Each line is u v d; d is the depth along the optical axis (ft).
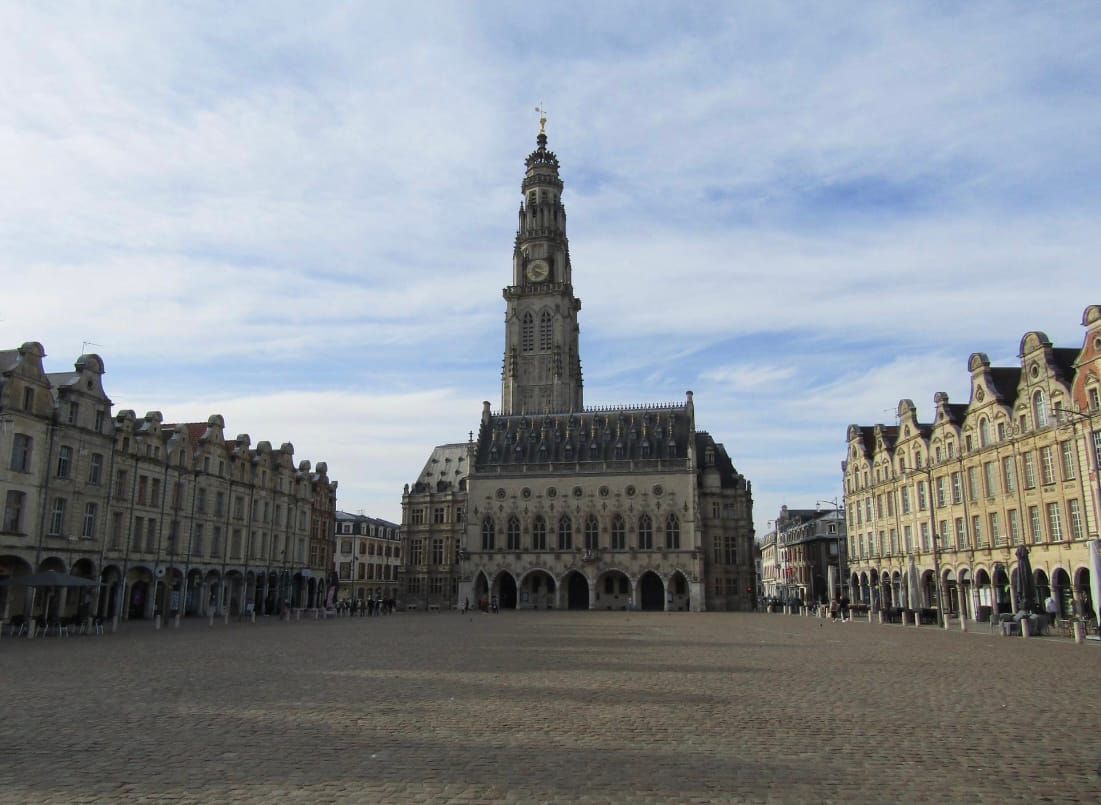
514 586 399.03
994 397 222.69
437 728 57.88
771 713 64.75
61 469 193.88
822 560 450.71
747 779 44.34
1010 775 45.42
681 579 375.86
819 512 507.30
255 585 286.46
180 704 68.39
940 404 255.29
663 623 228.84
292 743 52.75
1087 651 126.00
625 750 51.03
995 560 221.46
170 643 140.67
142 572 226.17
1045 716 63.72
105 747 51.34
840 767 47.03
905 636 164.45
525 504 387.75
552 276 479.41
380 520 532.32
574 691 77.46
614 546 377.50
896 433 313.12
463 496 434.30
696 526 369.30
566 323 475.31
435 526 437.58
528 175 497.05
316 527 337.31
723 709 66.64
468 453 414.00
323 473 347.77
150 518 228.02
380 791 41.63
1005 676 90.99
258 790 41.68
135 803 39.42
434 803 39.68
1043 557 199.41
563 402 458.09
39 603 188.85
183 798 40.27
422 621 243.40
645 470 379.14
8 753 49.67
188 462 247.09
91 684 81.41
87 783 42.93
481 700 71.31
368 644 139.64
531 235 483.92
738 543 387.75
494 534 389.39
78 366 202.49
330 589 350.23
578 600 391.65
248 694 74.43
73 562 195.83
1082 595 185.88
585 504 382.22
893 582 292.40
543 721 60.75
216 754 49.55
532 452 403.75
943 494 252.62
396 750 50.80
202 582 256.93
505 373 469.98
